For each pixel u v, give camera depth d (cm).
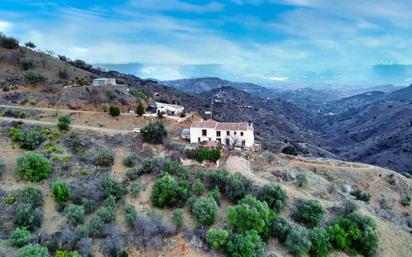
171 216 6531
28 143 7975
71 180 7225
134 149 8625
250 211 6278
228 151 8881
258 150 9762
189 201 6756
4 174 7000
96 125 10462
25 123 9069
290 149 12412
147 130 8950
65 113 10769
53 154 7931
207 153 8231
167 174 7200
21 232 5331
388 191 10862
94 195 6669
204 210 6325
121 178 7500
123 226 6181
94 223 5853
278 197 7175
